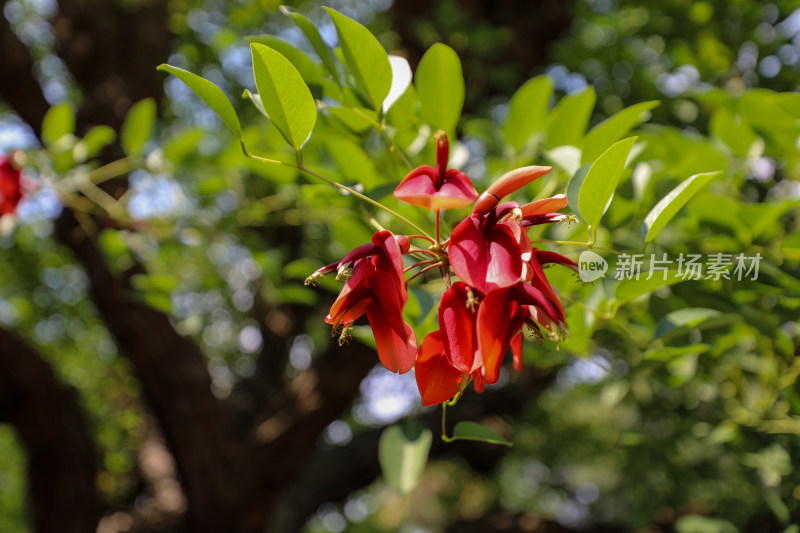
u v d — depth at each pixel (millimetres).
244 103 1877
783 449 849
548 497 3398
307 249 1544
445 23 1464
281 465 1846
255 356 2799
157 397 1779
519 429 2729
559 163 601
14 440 2990
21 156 845
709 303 607
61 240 1708
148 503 2203
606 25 1538
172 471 2289
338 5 2164
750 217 612
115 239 992
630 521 2334
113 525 2070
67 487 1897
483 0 1960
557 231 642
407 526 5000
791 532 791
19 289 2467
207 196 1039
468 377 411
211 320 2211
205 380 1805
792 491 889
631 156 595
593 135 587
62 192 894
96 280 1657
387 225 643
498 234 383
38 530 1880
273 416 1907
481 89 1517
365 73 514
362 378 1840
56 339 2658
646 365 827
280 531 2115
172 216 973
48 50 2209
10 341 1745
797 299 604
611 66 1489
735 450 882
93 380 2859
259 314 2363
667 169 682
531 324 400
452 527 2908
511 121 714
